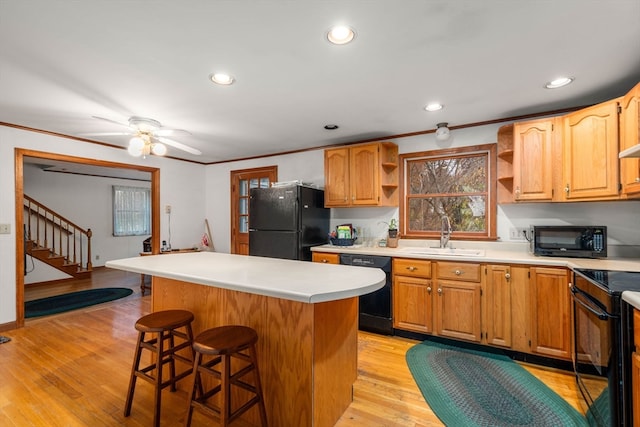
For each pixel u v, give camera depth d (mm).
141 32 1634
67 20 1524
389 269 3105
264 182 4895
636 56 1896
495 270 2627
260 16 1507
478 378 2320
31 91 2381
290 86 2328
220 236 5363
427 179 3615
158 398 1783
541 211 2980
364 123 3244
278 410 1773
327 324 1784
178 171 5105
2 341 2967
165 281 2287
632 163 2086
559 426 1795
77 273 6066
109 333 3203
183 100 2584
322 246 3789
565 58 1926
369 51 1839
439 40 1725
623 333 1458
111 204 7230
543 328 2443
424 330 2930
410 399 2072
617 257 2605
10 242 3301
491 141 3201
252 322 1871
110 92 2414
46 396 2092
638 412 1354
